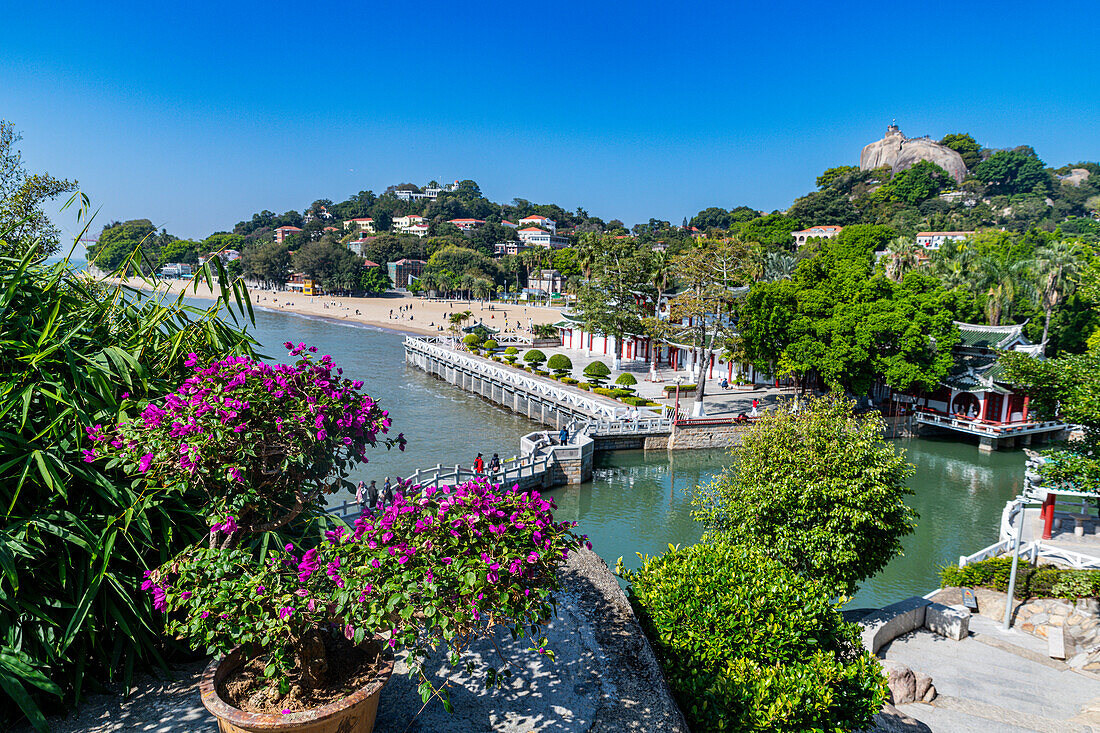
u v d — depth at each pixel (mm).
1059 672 17578
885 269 77000
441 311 160000
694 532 34000
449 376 74250
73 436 8094
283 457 7355
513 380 60156
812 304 50281
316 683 6977
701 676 9445
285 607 6137
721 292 53500
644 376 69250
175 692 8258
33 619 7426
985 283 72375
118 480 8273
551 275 189125
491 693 8438
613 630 9875
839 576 17953
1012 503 29031
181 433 6719
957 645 19312
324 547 6906
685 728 8188
